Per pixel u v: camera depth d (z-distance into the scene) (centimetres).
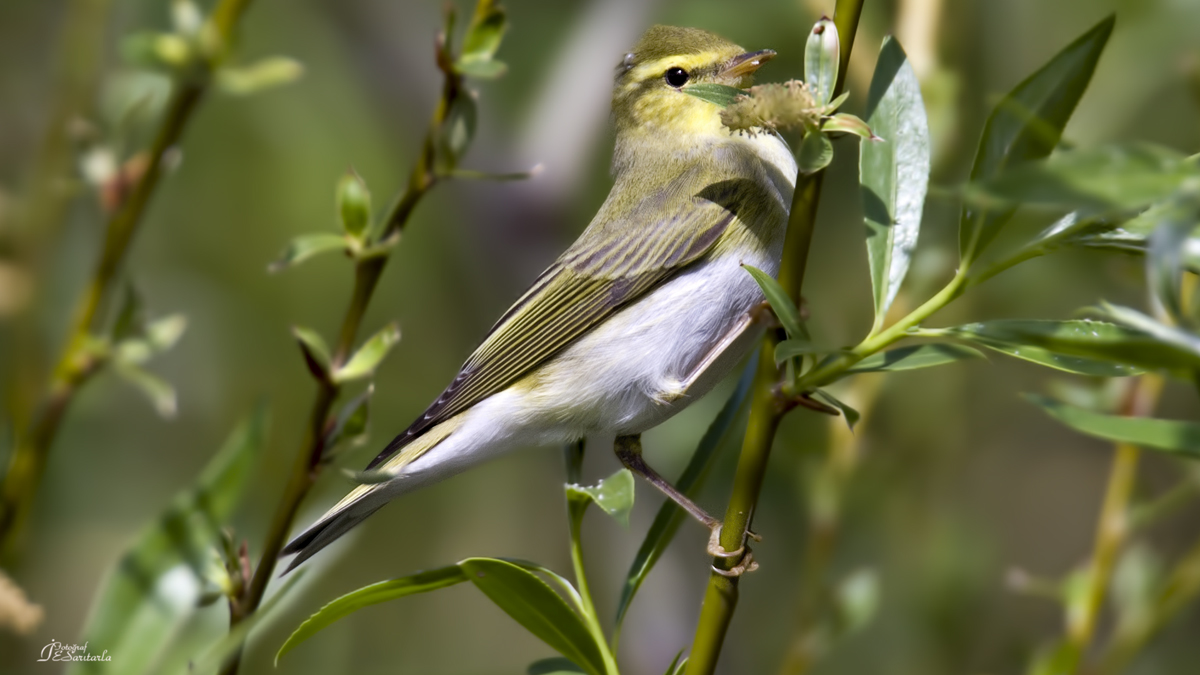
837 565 1030
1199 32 959
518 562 564
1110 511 762
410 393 1273
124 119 687
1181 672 1011
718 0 1127
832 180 1120
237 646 598
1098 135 966
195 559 672
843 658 1036
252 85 652
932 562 1015
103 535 1114
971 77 1017
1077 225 442
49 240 809
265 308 1254
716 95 488
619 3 1197
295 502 607
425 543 1266
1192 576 787
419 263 1264
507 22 616
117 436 1148
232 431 1205
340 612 553
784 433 993
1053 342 405
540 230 1173
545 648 1233
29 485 665
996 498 1208
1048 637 1108
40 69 1151
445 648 1227
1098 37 435
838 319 1077
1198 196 341
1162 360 388
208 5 1008
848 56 470
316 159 1275
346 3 1183
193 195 1252
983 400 1142
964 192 347
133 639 659
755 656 1078
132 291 677
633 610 1094
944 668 1000
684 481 643
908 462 1032
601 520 1151
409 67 1203
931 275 899
